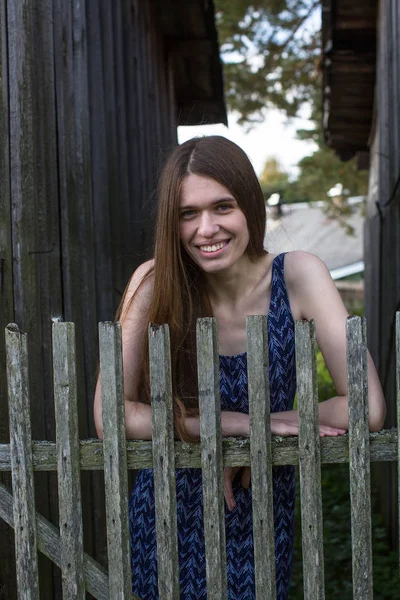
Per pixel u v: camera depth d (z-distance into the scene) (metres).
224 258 1.95
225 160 1.91
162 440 1.78
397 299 4.61
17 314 2.52
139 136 5.44
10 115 2.52
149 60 6.25
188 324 2.04
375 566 4.39
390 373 4.99
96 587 1.85
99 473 3.54
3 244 2.43
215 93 9.12
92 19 3.91
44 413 2.76
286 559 2.10
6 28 2.53
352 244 25.72
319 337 2.03
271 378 2.03
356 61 7.70
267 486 1.75
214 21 7.38
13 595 2.39
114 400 1.79
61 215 3.10
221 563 1.77
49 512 2.81
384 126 6.01
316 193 16.31
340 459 1.76
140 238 5.13
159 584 1.80
